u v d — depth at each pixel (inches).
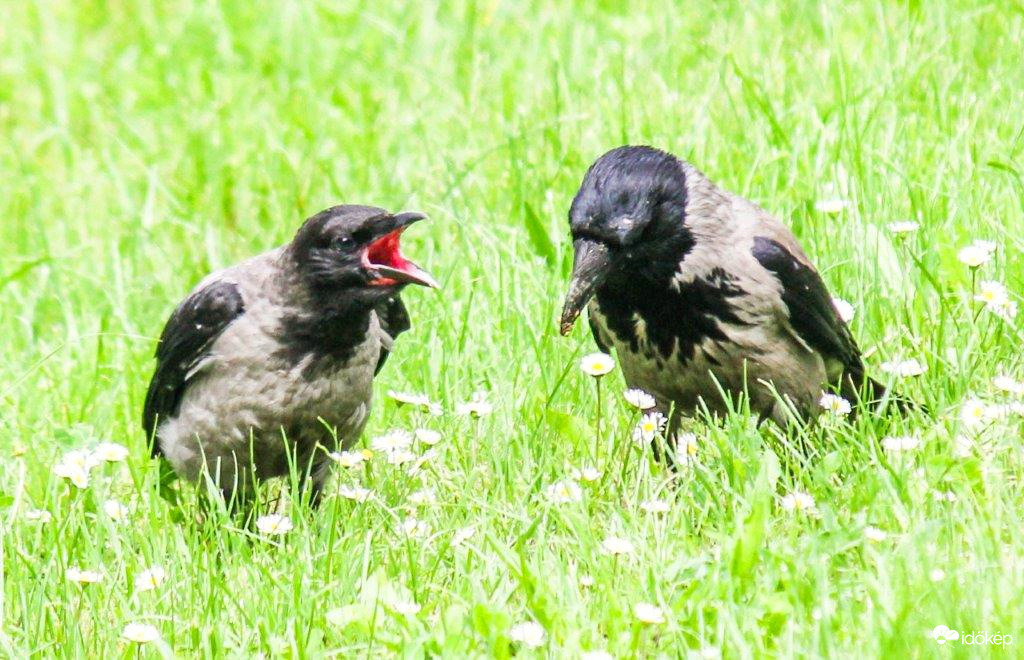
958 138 506.9
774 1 653.9
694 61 633.0
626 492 370.3
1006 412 373.7
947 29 591.8
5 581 351.6
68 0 860.6
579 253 378.9
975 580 305.6
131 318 523.8
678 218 382.0
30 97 764.0
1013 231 461.7
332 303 386.3
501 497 377.7
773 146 533.0
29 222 634.8
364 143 634.2
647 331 396.2
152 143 684.1
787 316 391.2
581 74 637.3
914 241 466.0
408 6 733.3
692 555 340.2
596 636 310.7
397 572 347.6
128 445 441.7
